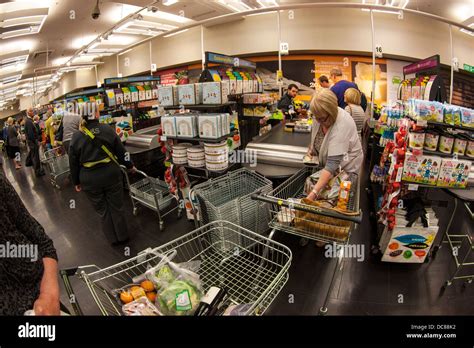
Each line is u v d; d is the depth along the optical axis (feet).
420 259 8.26
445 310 6.87
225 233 6.97
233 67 14.10
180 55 31.37
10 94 66.23
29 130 20.67
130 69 37.99
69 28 25.11
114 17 23.59
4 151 37.19
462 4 21.13
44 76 49.57
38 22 21.76
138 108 19.86
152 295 4.04
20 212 3.37
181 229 11.09
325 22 24.95
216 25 27.86
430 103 6.88
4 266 2.97
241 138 14.01
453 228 10.65
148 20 24.66
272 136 12.48
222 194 8.61
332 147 6.57
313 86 27.14
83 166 9.37
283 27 25.66
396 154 7.75
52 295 3.29
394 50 25.40
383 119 13.96
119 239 10.30
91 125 9.08
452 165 6.93
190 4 21.42
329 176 6.40
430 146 7.07
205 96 9.20
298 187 8.48
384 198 9.20
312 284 7.75
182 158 9.52
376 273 8.16
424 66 12.45
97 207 9.86
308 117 17.20
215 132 8.47
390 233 8.09
